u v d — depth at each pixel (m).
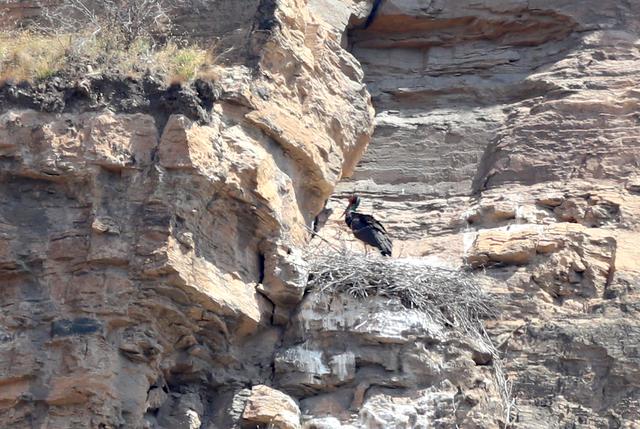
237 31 54.16
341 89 56.72
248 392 50.66
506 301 54.41
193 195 49.84
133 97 50.62
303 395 51.03
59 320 48.81
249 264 51.38
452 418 50.41
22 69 51.09
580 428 51.44
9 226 49.75
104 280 49.03
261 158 51.47
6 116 50.31
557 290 54.75
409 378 50.72
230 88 51.81
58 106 50.50
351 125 56.66
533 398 52.19
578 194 57.09
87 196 49.81
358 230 54.94
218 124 51.16
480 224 57.59
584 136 58.38
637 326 52.84
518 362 52.94
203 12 54.81
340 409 50.50
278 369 51.09
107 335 48.81
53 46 52.03
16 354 48.53
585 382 52.19
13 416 48.34
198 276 49.41
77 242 49.41
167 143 49.88
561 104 59.06
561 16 61.28
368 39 62.53
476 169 59.66
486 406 50.94
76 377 48.19
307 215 54.91
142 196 49.69
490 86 61.19
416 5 62.16
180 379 50.56
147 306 49.03
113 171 49.97
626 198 56.78
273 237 51.66
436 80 61.78
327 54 56.50
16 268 49.41
